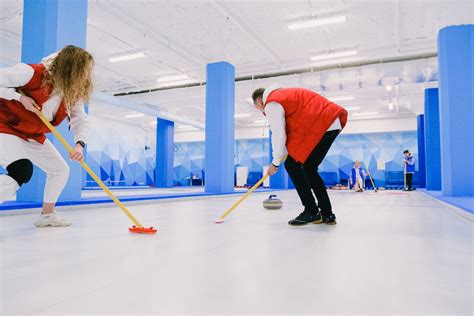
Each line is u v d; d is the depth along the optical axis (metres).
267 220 2.52
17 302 0.80
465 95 5.03
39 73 1.78
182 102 11.20
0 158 1.67
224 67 7.27
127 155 17.20
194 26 6.74
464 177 4.95
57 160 2.11
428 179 8.65
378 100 12.34
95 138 15.23
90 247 1.46
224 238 1.71
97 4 5.82
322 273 1.07
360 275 1.05
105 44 7.58
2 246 1.48
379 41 7.42
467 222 2.43
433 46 7.50
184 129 19.36
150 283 0.95
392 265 1.17
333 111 2.18
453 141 5.04
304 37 7.26
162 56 8.36
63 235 1.79
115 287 0.91
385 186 15.23
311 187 2.33
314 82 8.64
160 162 13.92
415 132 15.10
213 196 6.10
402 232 1.93
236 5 5.95
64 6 3.66
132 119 16.31
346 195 7.36
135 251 1.38
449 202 3.64
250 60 8.59
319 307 0.78
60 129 3.45
